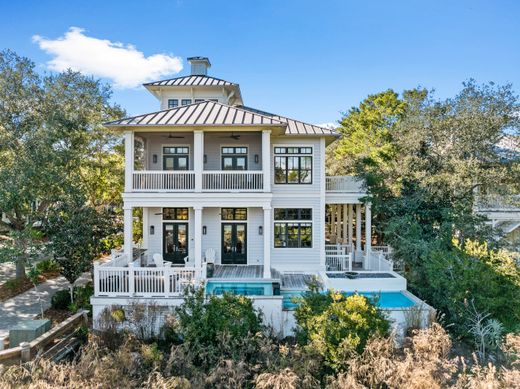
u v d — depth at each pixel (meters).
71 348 8.73
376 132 25.53
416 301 11.44
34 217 13.26
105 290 10.62
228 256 15.65
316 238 15.27
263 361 7.37
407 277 13.96
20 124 14.21
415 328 9.51
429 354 7.29
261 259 15.58
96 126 16.94
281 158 15.38
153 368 6.89
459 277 10.18
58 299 12.19
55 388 5.88
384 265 14.23
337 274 13.79
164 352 8.70
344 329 7.54
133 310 9.84
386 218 16.62
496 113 13.78
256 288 12.27
